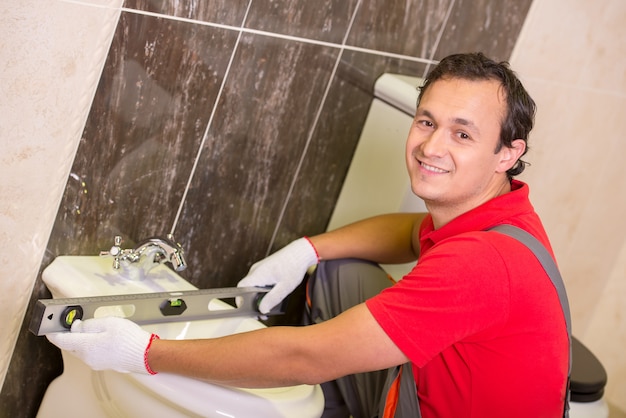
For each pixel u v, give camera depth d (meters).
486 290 1.19
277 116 1.67
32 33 1.22
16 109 1.26
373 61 1.80
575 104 2.31
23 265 1.39
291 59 1.62
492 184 1.36
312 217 1.89
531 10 2.07
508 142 1.30
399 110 1.79
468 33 1.98
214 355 1.20
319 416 1.35
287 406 1.28
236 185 1.68
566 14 2.15
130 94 1.39
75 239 1.45
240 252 1.78
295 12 1.57
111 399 1.38
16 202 1.33
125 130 1.42
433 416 1.37
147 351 1.23
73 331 1.28
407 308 1.17
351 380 1.58
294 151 1.75
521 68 2.14
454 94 1.28
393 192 1.84
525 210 1.35
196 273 1.71
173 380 1.25
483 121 1.27
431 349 1.18
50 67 1.26
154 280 1.50
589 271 2.64
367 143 1.86
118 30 1.32
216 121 1.56
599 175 2.50
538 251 1.27
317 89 1.72
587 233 2.57
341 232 1.65
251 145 1.66
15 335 1.44
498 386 1.29
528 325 1.24
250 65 1.56
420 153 1.32
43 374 1.53
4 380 1.46
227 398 1.24
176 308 1.42
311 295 1.69
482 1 1.95
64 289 1.37
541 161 2.32
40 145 1.31
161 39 1.39
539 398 1.29
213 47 1.47
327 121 1.79
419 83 1.86
